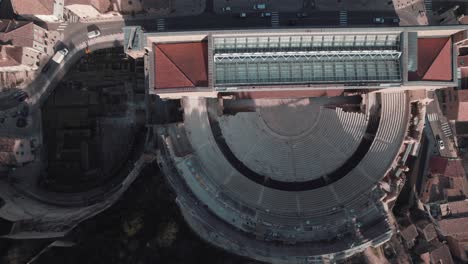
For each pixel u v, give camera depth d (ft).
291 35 161.99
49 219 190.39
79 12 201.87
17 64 193.16
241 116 201.36
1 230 179.73
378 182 188.55
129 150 206.59
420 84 161.38
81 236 188.34
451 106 202.39
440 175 198.80
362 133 199.21
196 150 188.03
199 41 162.91
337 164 199.41
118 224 188.34
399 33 162.20
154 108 196.34
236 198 187.62
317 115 203.41
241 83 163.53
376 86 164.35
